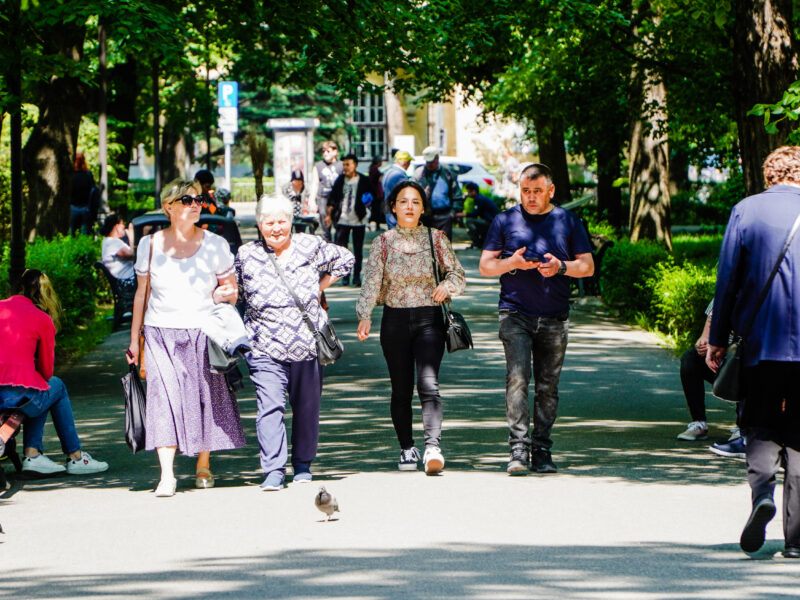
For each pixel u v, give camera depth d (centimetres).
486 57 4853
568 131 8938
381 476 2358
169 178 13612
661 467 2419
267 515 1995
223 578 1567
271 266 2294
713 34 4775
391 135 15262
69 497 2236
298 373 2308
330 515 1909
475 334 4647
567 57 5297
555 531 1842
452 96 5309
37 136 5512
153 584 1542
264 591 1493
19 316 2409
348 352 4253
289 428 3016
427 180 5472
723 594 1455
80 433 2953
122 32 3203
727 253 1717
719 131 6228
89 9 3225
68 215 5578
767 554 1689
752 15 3231
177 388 2236
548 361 2367
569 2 4544
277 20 3928
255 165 6619
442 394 3425
